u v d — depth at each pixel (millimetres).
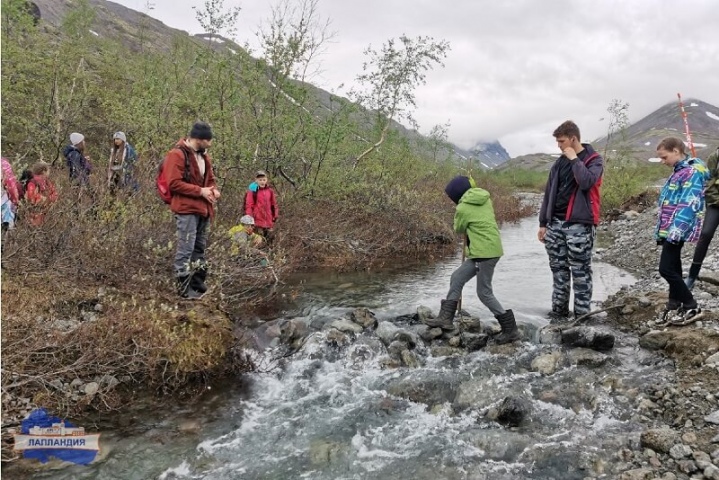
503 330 5523
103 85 13102
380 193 11969
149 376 4488
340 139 11023
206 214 5660
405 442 3852
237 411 4262
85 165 7922
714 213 5773
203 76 10352
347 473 3467
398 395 4598
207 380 4672
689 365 4496
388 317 6324
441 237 12258
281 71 10602
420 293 7543
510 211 20953
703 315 5219
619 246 11391
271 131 10352
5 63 11023
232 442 3814
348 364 5156
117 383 4348
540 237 6273
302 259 9336
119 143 7828
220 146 9328
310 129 10633
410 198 12273
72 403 4000
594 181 5508
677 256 5293
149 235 6484
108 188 6871
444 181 19078
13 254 5336
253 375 4891
